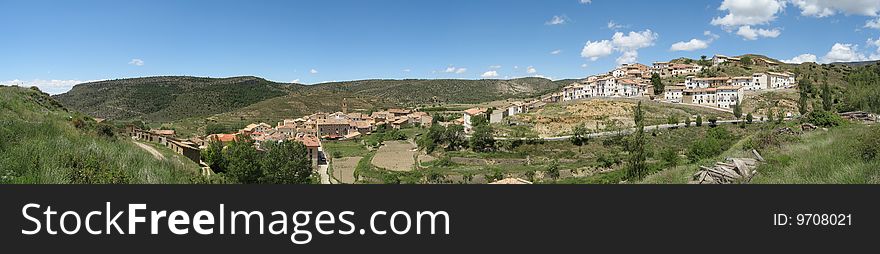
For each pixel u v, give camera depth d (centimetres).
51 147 1803
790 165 2084
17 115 2506
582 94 14100
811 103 11931
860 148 1900
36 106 3117
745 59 17875
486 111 13400
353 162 9388
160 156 2945
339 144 12456
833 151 2122
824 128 4047
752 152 2698
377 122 16350
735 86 13100
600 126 10288
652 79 14575
